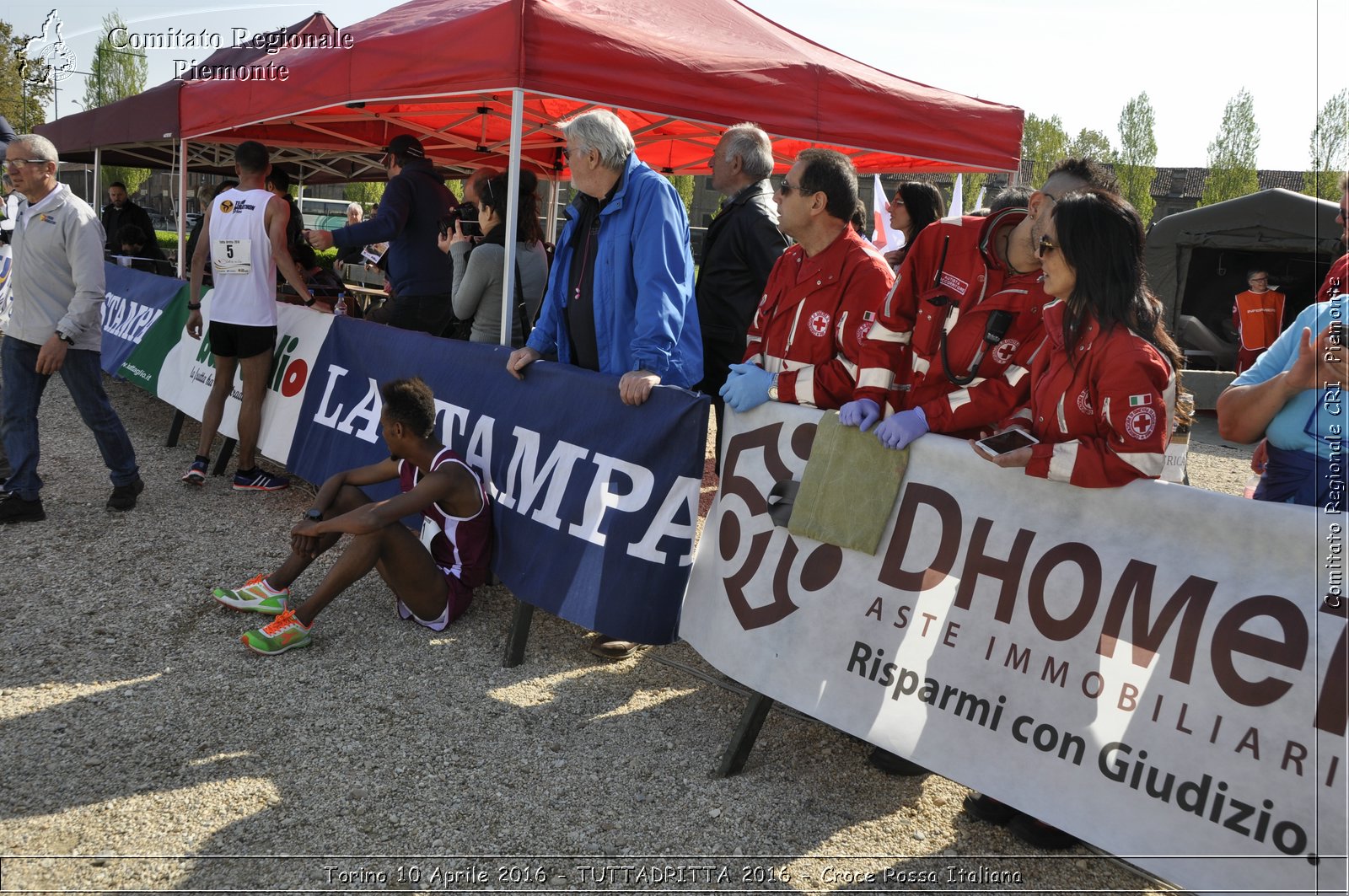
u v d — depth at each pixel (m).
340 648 3.31
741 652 2.69
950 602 2.31
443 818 2.38
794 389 2.80
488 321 4.48
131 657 3.13
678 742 2.82
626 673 3.29
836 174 2.77
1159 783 1.93
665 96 4.00
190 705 2.85
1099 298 2.07
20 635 3.24
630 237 3.14
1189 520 1.97
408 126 8.02
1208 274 12.98
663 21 4.86
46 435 6.19
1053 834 2.36
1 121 8.02
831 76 4.57
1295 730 1.78
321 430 4.69
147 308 6.96
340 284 8.20
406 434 3.41
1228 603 1.90
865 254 2.83
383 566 3.32
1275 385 2.18
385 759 2.63
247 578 3.86
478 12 3.82
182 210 7.02
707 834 2.38
